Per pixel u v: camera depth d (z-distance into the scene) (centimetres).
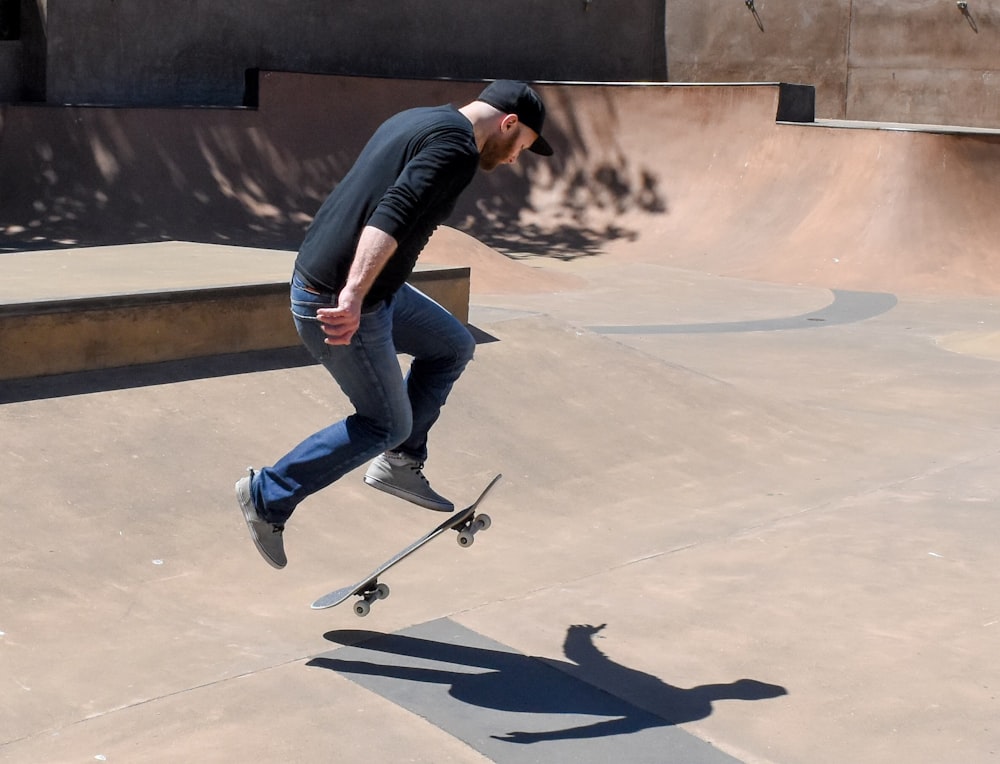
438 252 1467
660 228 1927
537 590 435
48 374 527
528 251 1881
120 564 421
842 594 439
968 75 2327
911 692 359
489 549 479
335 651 374
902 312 1386
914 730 335
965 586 451
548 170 2092
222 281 605
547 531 506
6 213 1783
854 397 846
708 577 455
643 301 1430
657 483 581
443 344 361
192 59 2172
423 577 443
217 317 587
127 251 730
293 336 624
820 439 679
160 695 338
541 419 625
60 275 613
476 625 400
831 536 508
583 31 2573
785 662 378
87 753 305
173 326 570
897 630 407
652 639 394
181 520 457
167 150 1875
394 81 2066
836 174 1827
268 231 1845
